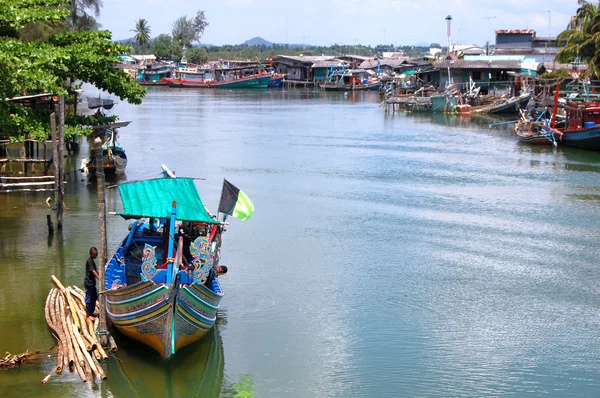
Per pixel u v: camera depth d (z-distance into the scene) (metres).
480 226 31.75
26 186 30.98
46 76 26.66
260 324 20.98
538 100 76.25
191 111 89.69
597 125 52.41
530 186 40.31
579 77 74.69
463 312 22.14
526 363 18.84
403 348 19.59
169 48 184.00
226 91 136.75
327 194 38.16
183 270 17.91
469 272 25.75
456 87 95.56
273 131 67.62
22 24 27.92
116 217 31.12
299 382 17.69
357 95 126.81
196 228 22.02
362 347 19.61
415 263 26.66
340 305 22.50
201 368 18.30
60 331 18.67
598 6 75.38
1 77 25.45
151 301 17.33
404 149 55.34
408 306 22.52
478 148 55.75
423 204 35.91
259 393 17.19
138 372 17.73
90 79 33.91
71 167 43.28
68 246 26.84
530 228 31.38
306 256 27.31
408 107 94.31
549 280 25.00
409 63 142.75
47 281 23.08
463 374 18.17
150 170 44.06
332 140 60.91
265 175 43.47
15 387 16.45
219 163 47.72
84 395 16.38
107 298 18.73
